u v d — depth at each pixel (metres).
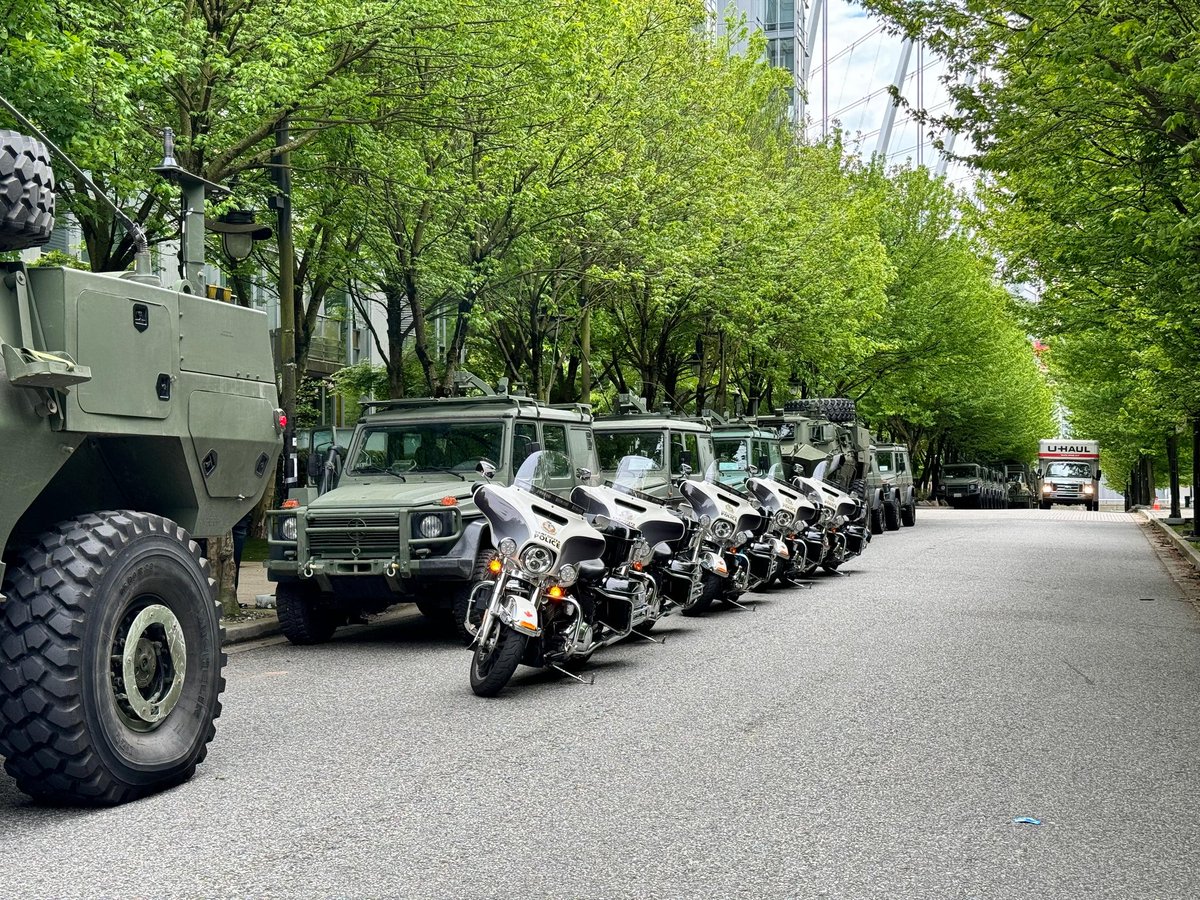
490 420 12.01
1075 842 4.95
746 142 30.27
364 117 15.48
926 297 42.50
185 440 6.09
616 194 21.27
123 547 5.45
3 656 5.11
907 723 7.33
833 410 31.05
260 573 17.72
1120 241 16.14
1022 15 12.66
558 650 8.57
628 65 22.73
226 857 4.67
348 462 12.09
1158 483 80.56
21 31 11.23
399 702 8.07
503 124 17.05
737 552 13.24
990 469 72.25
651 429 16.59
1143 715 7.63
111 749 5.31
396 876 4.45
